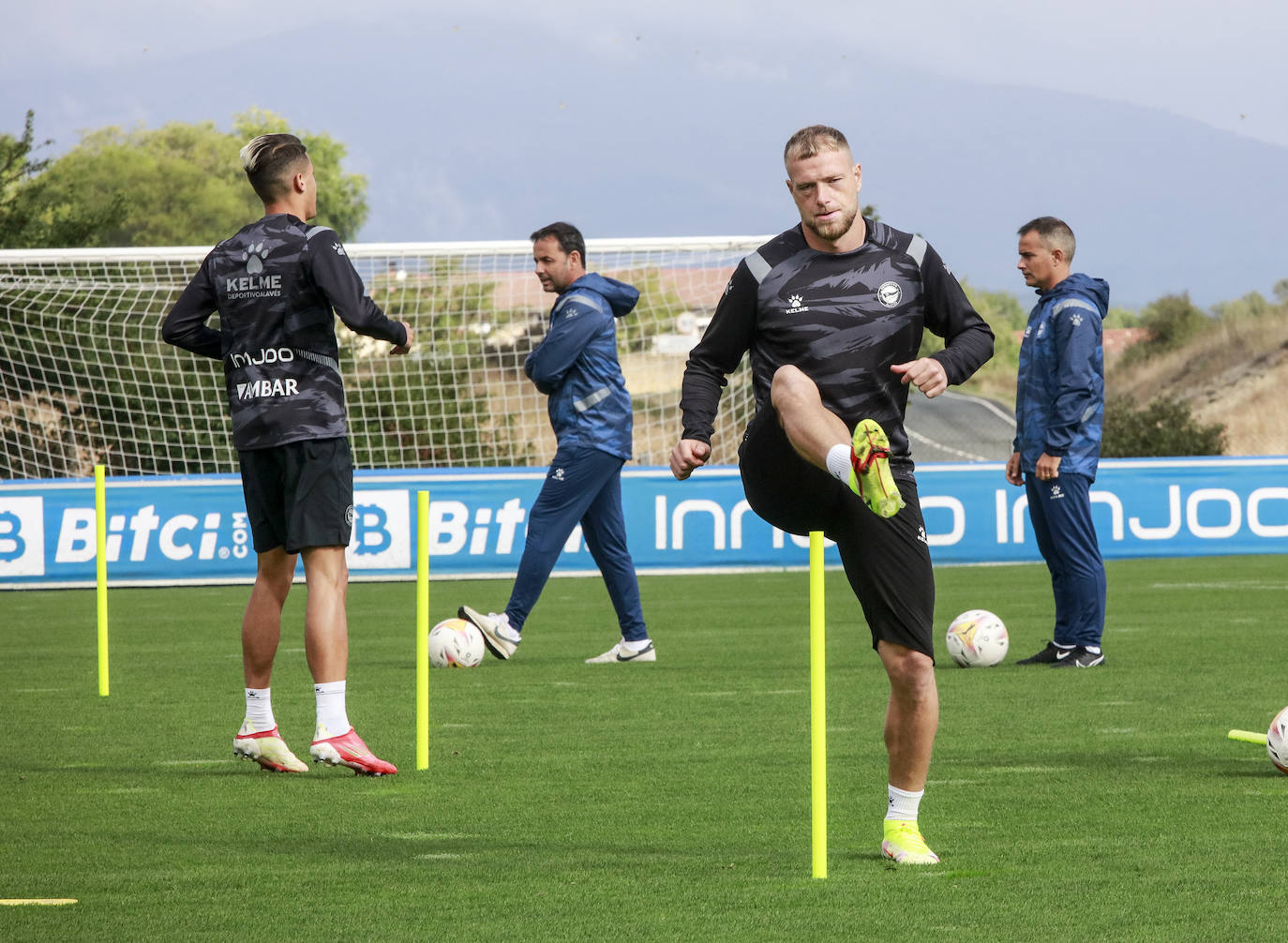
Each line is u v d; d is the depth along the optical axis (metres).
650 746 9.72
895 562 6.48
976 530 26.17
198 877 6.34
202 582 25.41
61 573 25.19
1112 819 7.38
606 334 14.20
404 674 13.95
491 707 11.60
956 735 9.98
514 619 14.59
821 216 6.65
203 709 11.77
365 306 8.75
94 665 14.95
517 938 5.40
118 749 9.83
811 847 6.84
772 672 13.78
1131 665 13.84
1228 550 26.55
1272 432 91.00
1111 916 5.62
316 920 5.67
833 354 6.71
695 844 6.94
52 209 54.16
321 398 8.85
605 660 14.82
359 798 8.09
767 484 6.80
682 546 25.92
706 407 6.84
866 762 9.09
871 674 13.56
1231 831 7.11
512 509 25.45
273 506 8.96
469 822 7.45
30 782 8.63
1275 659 14.23
